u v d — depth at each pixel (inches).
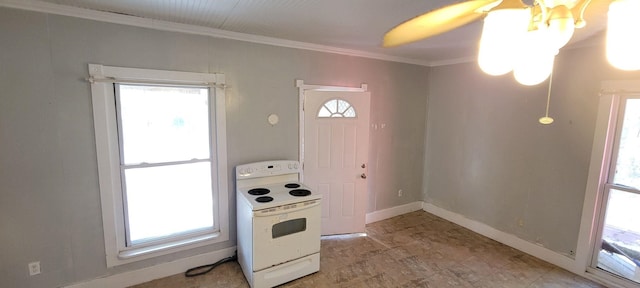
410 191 179.8
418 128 177.0
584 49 111.9
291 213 107.0
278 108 127.2
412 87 169.9
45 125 88.0
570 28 42.5
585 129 112.9
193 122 111.7
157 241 109.1
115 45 93.7
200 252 117.6
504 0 38.1
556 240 123.5
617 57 36.3
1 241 86.4
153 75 99.6
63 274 95.3
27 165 87.0
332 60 138.5
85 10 87.2
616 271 110.7
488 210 149.2
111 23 92.5
